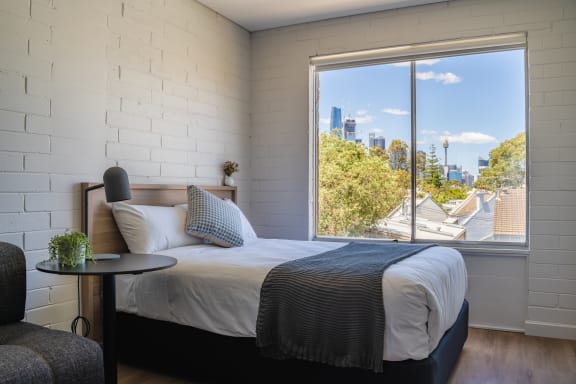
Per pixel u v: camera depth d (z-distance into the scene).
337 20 4.06
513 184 3.55
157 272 2.51
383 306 1.93
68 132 2.65
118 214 2.85
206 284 2.37
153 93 3.29
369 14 3.94
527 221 3.50
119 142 3.00
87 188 2.62
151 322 2.56
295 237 4.23
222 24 4.03
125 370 2.58
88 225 2.70
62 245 2.10
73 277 2.68
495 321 3.51
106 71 2.91
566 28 3.30
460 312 2.81
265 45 4.36
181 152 3.56
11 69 2.35
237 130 4.24
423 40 3.74
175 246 2.95
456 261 2.77
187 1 3.62
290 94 4.25
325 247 3.06
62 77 2.62
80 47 2.72
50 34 2.55
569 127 3.27
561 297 3.29
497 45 3.55
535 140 3.36
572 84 3.27
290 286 2.14
